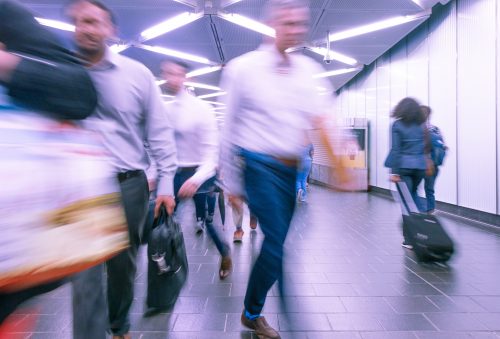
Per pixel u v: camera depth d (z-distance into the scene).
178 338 2.24
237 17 7.73
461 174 7.06
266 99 1.85
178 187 3.23
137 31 8.65
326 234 5.21
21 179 0.85
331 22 8.29
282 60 1.92
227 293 2.99
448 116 7.57
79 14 1.71
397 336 2.24
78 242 0.97
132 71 1.92
